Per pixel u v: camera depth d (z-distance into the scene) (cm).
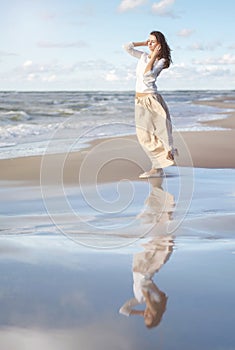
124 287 236
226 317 204
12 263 268
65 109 1492
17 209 415
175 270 261
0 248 296
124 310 209
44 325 195
